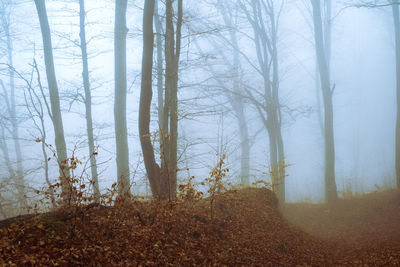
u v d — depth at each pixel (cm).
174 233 642
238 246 701
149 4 965
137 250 535
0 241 445
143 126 965
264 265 649
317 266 715
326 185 1539
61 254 458
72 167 574
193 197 776
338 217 1280
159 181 954
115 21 1311
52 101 1293
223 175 795
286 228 942
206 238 679
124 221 620
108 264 472
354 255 794
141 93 969
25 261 411
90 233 537
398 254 731
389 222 1116
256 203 1036
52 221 538
